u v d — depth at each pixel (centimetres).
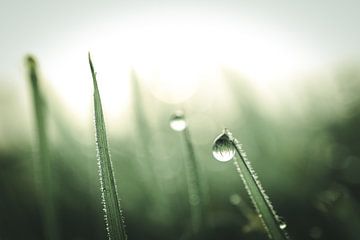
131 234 12
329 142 16
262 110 17
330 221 11
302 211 12
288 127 19
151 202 13
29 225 12
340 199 11
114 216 8
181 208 13
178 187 14
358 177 13
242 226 11
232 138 9
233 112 20
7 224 12
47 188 10
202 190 11
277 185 13
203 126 20
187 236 11
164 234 12
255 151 17
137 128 13
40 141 10
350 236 11
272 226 9
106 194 9
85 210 13
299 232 12
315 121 19
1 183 13
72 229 13
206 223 11
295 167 14
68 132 14
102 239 12
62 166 14
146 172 13
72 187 13
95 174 13
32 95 10
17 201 13
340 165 14
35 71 10
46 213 10
